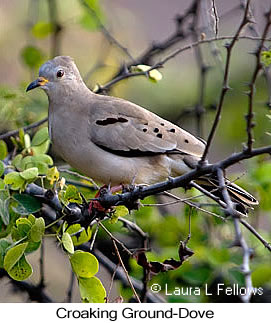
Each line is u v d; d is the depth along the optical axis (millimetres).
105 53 15508
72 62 11438
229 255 11445
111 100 11180
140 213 12039
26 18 16906
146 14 18344
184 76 16406
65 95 11172
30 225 8883
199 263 11930
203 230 12242
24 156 10828
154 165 10836
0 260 9102
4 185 9508
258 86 14680
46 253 14711
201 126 13125
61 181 9273
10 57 16844
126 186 9609
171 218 12133
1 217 9766
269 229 13484
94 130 10828
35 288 11883
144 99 16312
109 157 10773
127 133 10758
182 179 8406
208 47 13812
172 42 13594
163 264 9641
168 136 10844
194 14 13375
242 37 9641
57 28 14312
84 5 13609
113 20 16422
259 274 11109
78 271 8742
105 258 11750
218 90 15922
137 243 13102
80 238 9570
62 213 9172
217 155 15781
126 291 11523
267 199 11711
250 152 7801
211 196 8852
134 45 16906
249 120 7648
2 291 12977
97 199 9297
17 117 12734
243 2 11133
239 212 8977
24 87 12953
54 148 11297
